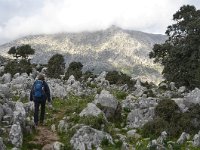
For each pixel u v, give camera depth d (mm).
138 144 16906
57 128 19172
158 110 20766
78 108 23078
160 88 49375
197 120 19531
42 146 16203
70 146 16125
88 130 16781
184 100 23031
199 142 17000
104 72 59875
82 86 39406
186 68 57750
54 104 26609
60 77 58031
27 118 19641
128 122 21125
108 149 15977
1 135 16172
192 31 57625
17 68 49281
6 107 19516
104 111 21453
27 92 28078
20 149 15031
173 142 17125
